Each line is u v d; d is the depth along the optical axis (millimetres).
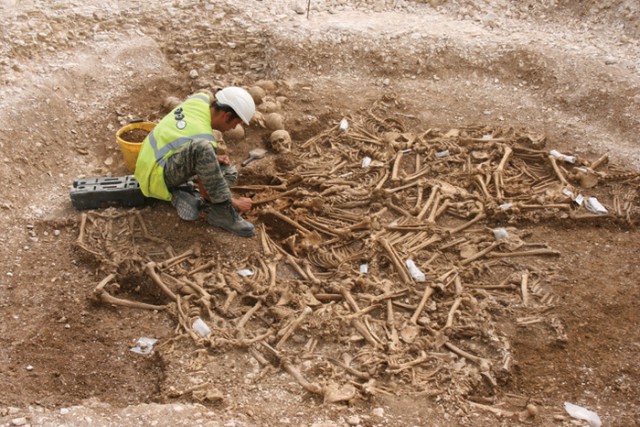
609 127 5777
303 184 5133
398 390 3414
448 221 4762
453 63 6613
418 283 4109
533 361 3688
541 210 4777
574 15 7105
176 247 4387
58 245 4449
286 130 5719
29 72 5773
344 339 3711
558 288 4168
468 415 3275
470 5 7320
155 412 3145
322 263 4293
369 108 6082
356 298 4008
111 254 4270
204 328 3756
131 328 3902
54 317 3928
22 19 6219
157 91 6219
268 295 3951
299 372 3512
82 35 6434
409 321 3814
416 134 5777
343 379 3465
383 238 4387
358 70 6625
